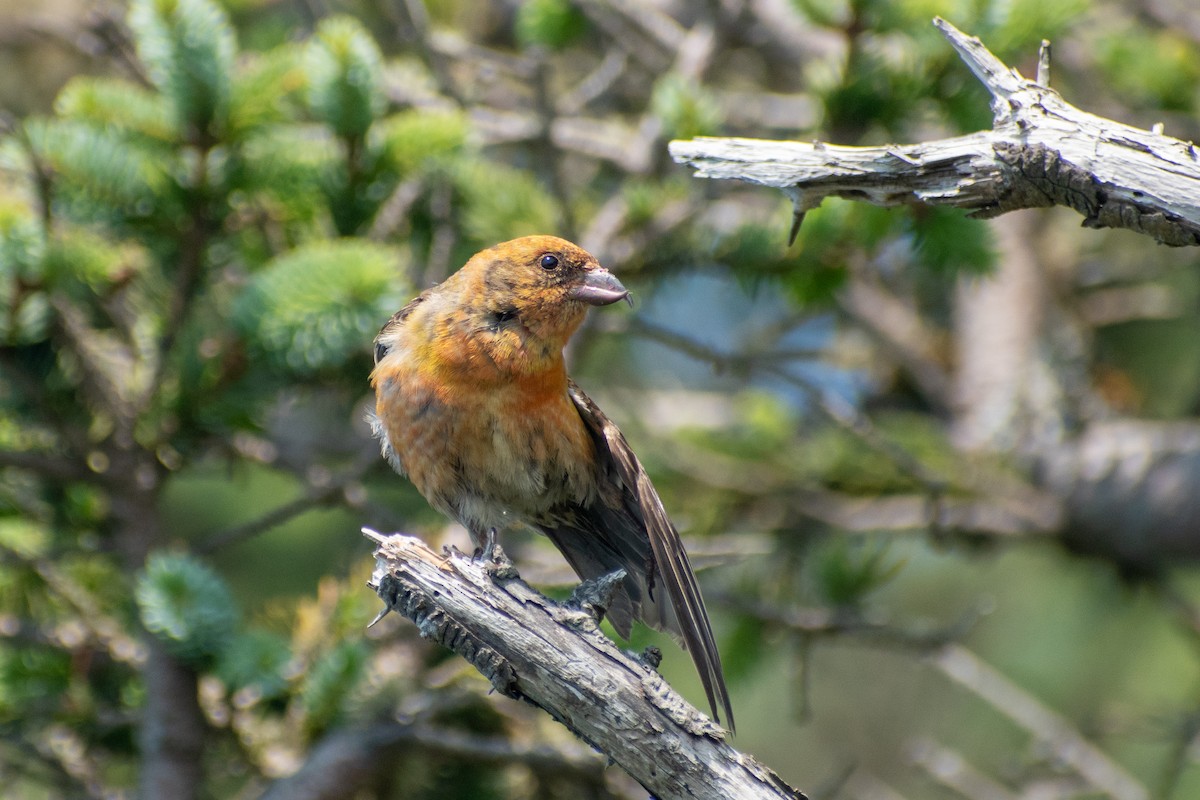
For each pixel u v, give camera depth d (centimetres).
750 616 1147
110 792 1010
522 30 1325
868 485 1334
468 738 952
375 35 1459
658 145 1125
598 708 567
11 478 1027
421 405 822
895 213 1006
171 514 1426
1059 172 552
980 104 984
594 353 1616
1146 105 1301
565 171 1313
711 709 691
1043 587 1552
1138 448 1410
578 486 835
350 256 937
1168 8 1425
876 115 991
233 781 1109
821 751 1538
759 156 600
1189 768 1427
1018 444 1450
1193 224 534
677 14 1546
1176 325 1582
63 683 997
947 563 1573
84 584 1029
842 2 973
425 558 596
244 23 1415
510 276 820
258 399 976
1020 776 1238
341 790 919
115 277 934
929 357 1600
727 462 1340
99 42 1220
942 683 1542
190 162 977
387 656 988
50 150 941
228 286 1100
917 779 1498
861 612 1113
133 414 962
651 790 568
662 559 736
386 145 1012
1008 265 1533
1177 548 1373
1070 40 1308
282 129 1068
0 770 1049
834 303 1155
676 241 1082
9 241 901
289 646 949
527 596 585
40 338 948
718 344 1686
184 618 880
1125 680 1485
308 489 1045
